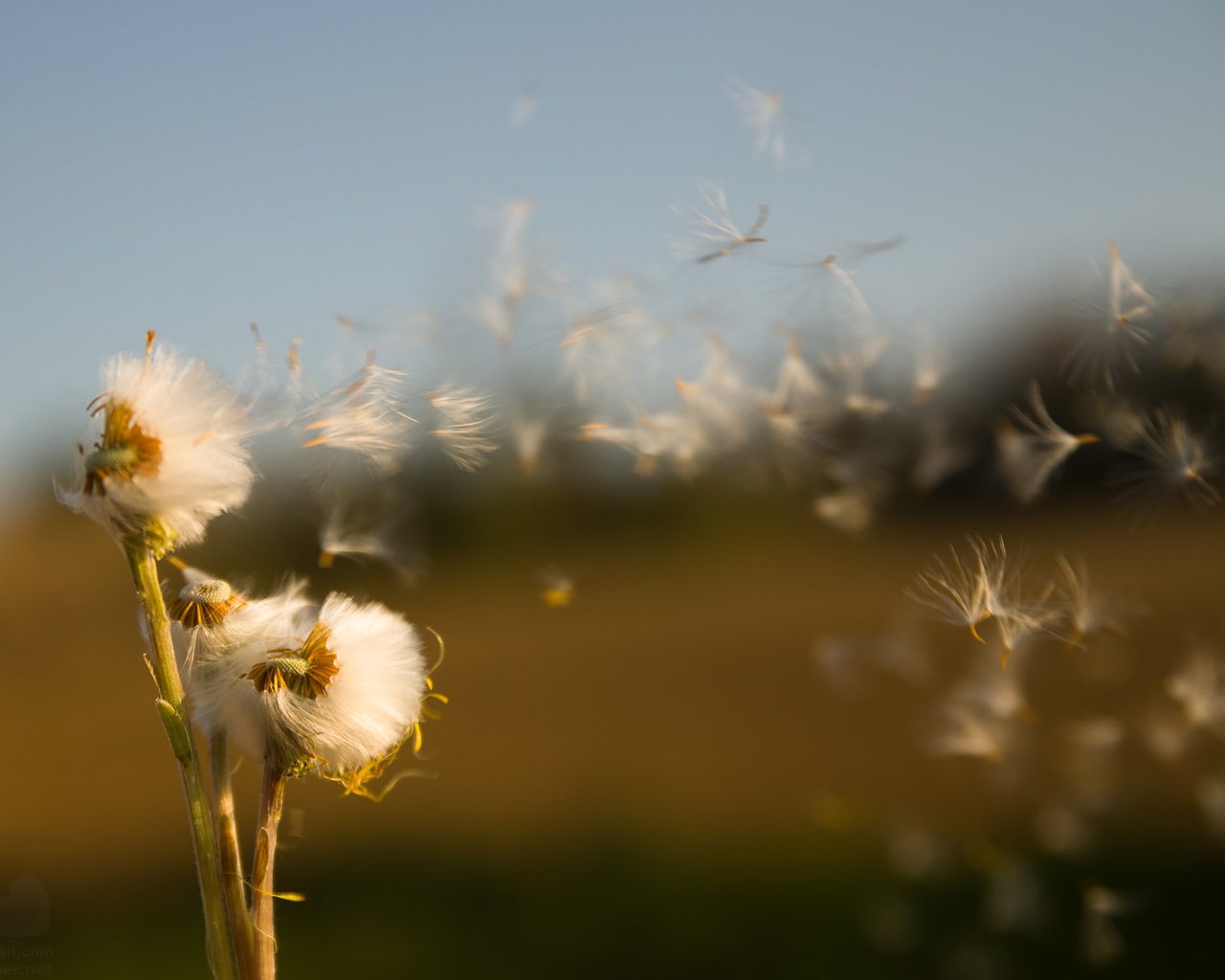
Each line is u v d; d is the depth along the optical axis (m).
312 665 0.88
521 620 10.73
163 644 0.85
